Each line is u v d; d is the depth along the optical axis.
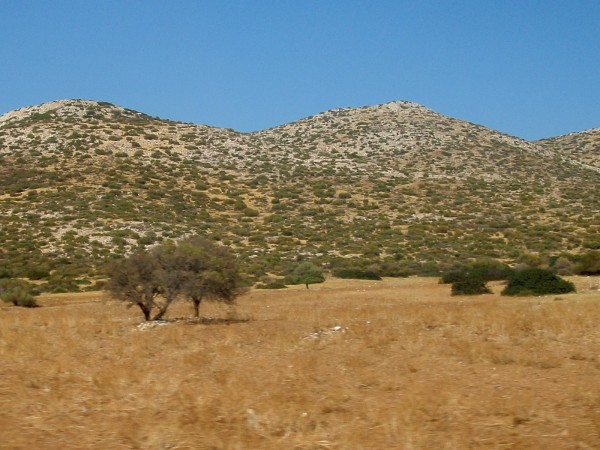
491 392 11.44
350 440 8.77
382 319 22.22
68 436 9.20
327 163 105.25
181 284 23.98
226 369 14.02
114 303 35.28
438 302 32.84
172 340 18.31
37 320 24.61
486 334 18.05
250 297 39.34
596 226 77.25
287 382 12.59
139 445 8.77
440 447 8.55
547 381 12.30
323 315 24.56
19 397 11.57
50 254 58.94
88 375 13.55
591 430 9.08
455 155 112.38
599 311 21.86
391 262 61.19
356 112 137.00
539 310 23.38
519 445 8.53
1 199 74.62
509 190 96.69
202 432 9.29
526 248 67.50
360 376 12.91
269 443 8.87
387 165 106.06
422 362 14.40
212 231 69.62
